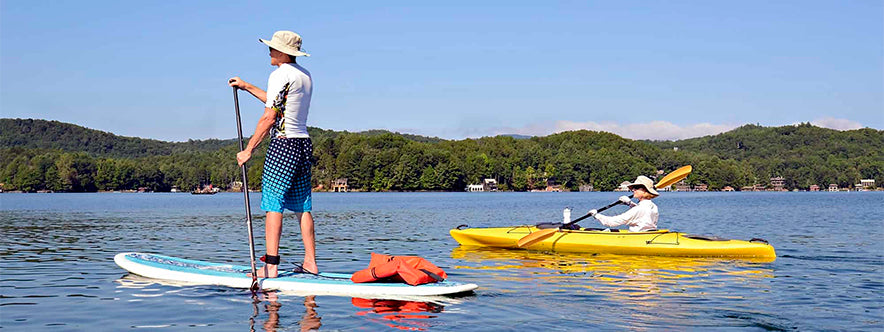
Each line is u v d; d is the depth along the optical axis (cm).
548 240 1181
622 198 1208
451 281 681
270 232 639
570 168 15912
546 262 997
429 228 1897
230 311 551
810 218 2595
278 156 616
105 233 1644
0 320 532
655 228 1202
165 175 15638
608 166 15925
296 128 618
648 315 575
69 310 567
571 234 1177
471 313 562
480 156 15500
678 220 2517
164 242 1363
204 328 498
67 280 748
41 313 558
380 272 637
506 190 15762
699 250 1073
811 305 634
